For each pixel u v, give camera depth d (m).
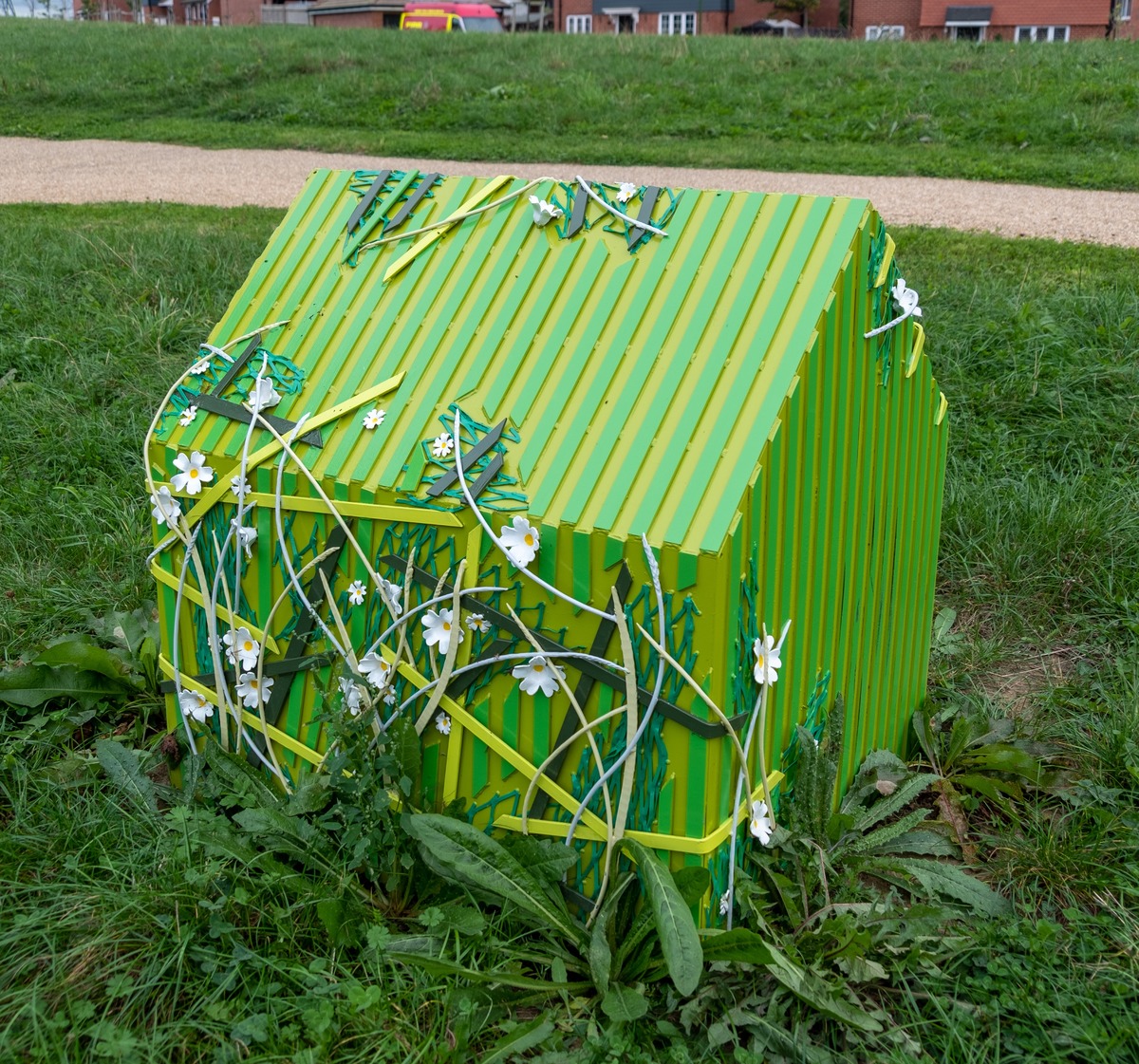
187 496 3.06
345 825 2.88
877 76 17.16
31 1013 2.39
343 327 3.06
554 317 2.81
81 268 7.60
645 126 15.64
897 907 2.80
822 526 2.77
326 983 2.56
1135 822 3.25
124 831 2.98
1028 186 12.49
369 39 21.61
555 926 2.59
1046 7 36.50
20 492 5.06
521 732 2.67
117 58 19.97
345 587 2.86
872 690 3.35
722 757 2.51
